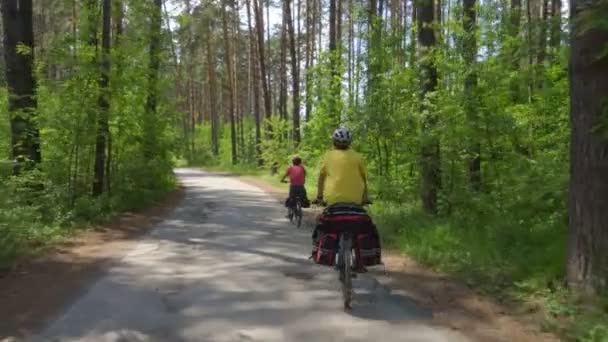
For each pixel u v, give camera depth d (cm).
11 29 1348
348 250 639
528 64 1117
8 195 1091
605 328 507
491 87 1058
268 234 1216
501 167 1090
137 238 1159
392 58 1455
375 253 658
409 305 652
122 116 1670
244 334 551
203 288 734
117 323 587
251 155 4694
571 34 610
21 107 1350
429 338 538
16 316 612
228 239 1146
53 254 959
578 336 514
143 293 709
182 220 1452
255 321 592
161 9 1867
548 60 1065
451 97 1105
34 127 1355
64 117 1396
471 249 835
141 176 1820
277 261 916
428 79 1228
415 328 568
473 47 1098
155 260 923
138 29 1747
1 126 1524
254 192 2362
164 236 1187
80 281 772
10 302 666
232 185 2775
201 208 1736
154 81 1852
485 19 1106
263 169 3922
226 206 1795
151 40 1834
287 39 4166
